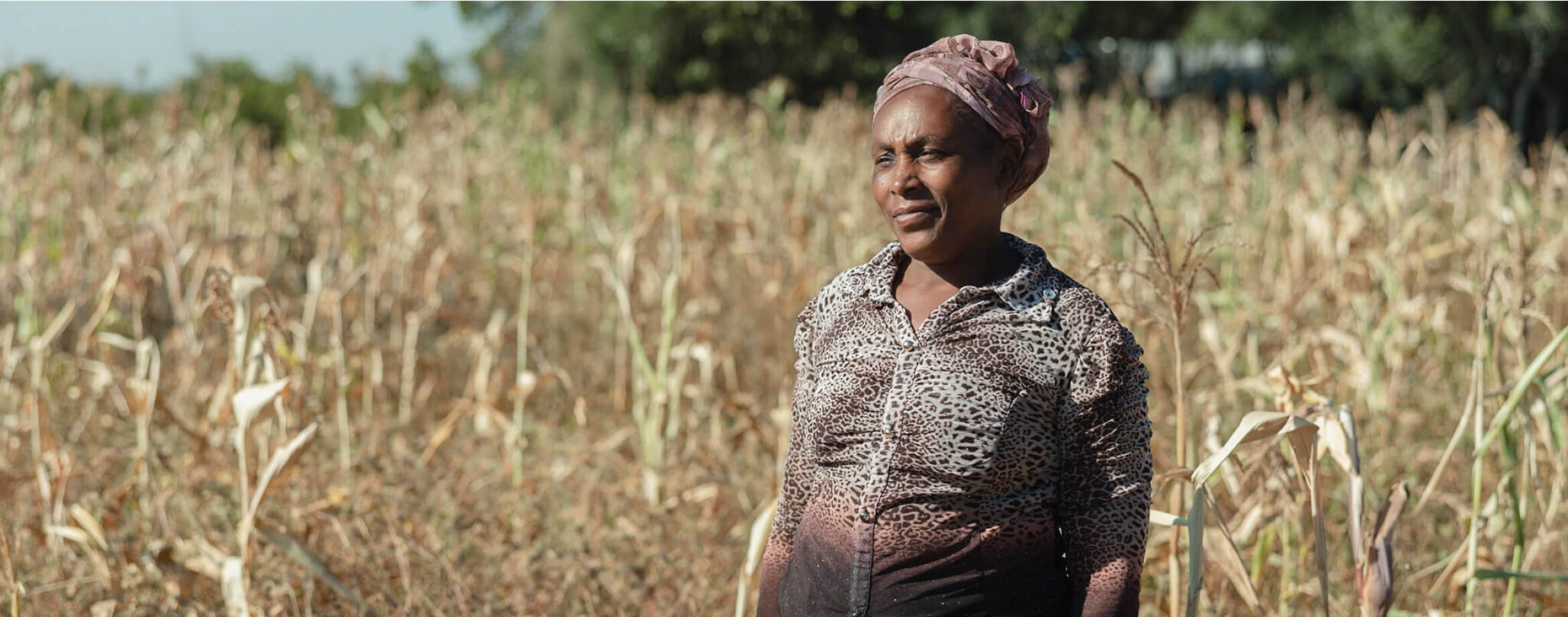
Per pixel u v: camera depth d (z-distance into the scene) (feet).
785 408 15.83
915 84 6.33
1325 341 16.26
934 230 6.30
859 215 24.14
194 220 23.44
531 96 36.91
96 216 23.18
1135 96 36.60
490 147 32.37
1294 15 58.34
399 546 12.53
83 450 16.76
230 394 15.12
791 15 65.51
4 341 17.29
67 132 26.96
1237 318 18.92
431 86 54.95
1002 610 6.33
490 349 18.93
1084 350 6.27
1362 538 8.21
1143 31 64.03
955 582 6.31
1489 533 12.72
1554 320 15.31
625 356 21.48
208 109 33.19
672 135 34.14
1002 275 6.53
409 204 24.68
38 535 13.33
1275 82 61.77
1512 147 22.56
